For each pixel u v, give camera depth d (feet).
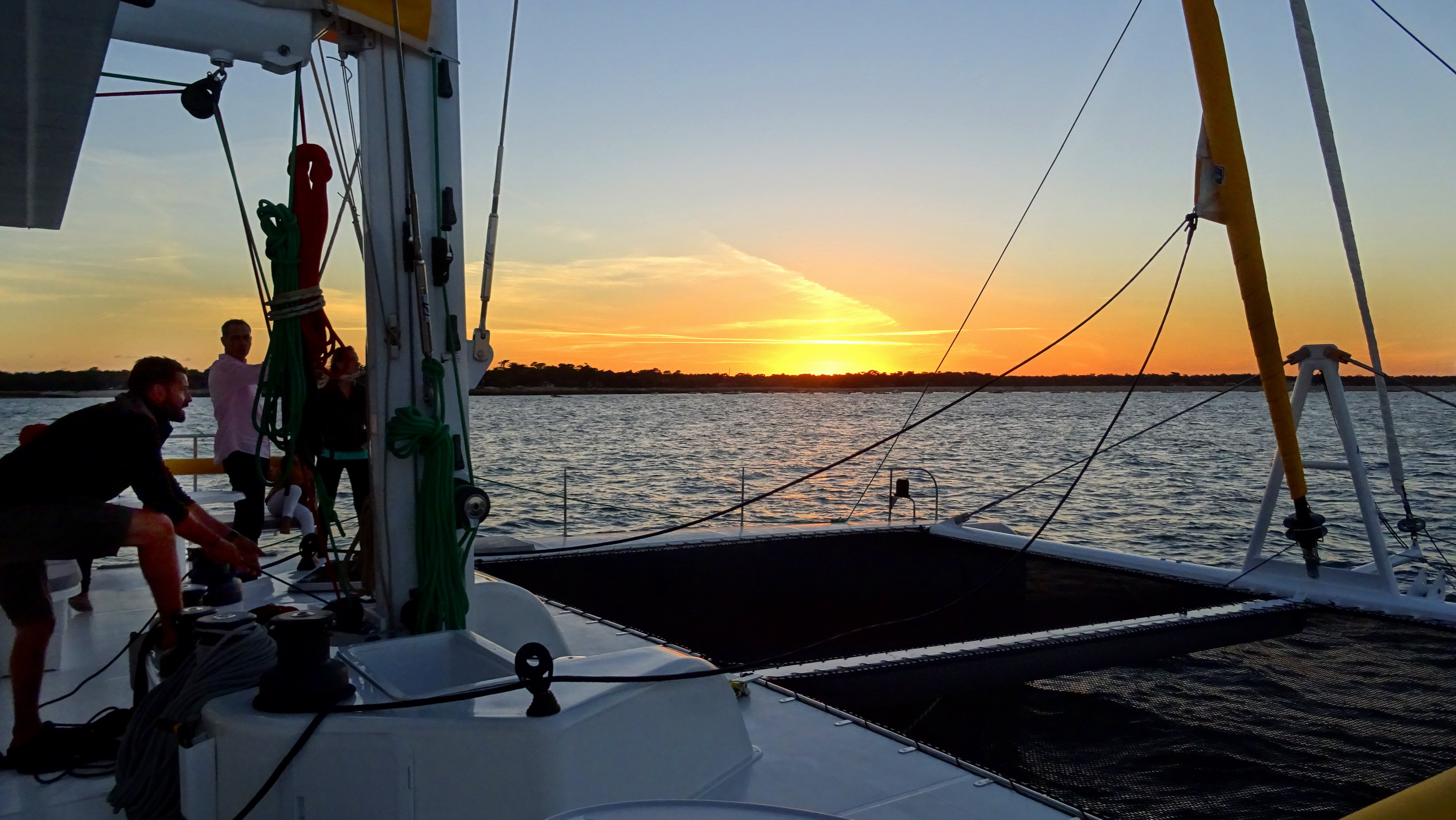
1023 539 24.26
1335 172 16.87
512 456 131.44
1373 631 15.55
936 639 16.74
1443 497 77.30
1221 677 13.11
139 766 8.06
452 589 10.62
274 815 7.15
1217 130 14.88
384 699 7.89
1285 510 73.15
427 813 7.18
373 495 11.02
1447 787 2.87
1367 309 17.53
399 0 10.53
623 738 7.86
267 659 8.21
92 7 6.79
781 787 9.10
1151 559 21.68
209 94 10.07
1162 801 9.28
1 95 8.98
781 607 18.75
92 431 9.50
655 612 18.26
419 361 10.91
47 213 13.83
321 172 10.48
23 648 9.41
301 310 10.18
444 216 11.03
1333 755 10.49
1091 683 12.78
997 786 9.32
